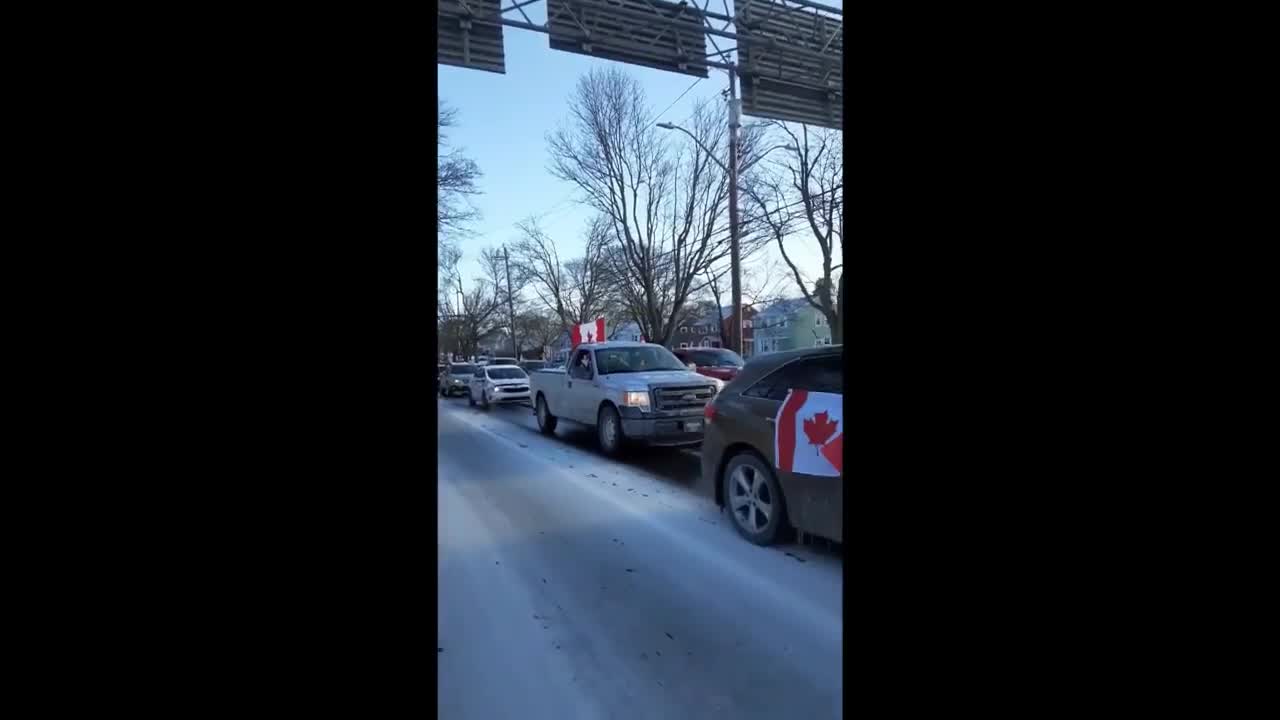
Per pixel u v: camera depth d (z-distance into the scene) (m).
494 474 7.06
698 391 8.52
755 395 4.54
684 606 3.43
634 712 2.49
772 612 3.36
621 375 8.86
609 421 8.57
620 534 4.71
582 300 35.00
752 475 4.54
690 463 7.84
